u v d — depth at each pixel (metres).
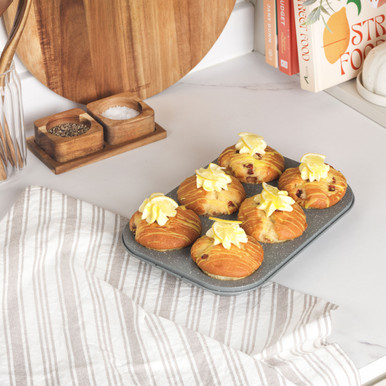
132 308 1.19
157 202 1.24
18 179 1.40
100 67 1.49
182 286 1.23
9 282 1.22
